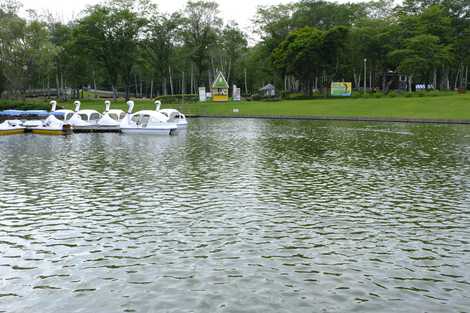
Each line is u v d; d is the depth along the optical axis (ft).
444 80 339.98
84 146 111.86
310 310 29.68
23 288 33.09
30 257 38.63
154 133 142.31
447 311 29.58
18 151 102.06
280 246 40.52
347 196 57.62
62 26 328.70
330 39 273.33
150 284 33.47
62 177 70.38
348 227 45.55
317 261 37.32
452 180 66.39
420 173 71.82
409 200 55.57
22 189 62.23
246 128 156.04
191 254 38.86
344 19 323.98
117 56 297.33
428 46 262.67
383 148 101.30
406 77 337.11
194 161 85.10
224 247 40.34
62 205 54.08
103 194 59.26
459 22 304.09
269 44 329.11
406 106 211.20
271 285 33.12
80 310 29.96
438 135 127.24
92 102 292.81
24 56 232.32
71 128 150.51
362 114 198.49
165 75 343.26
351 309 29.78
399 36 285.84
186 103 281.74
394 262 37.11
